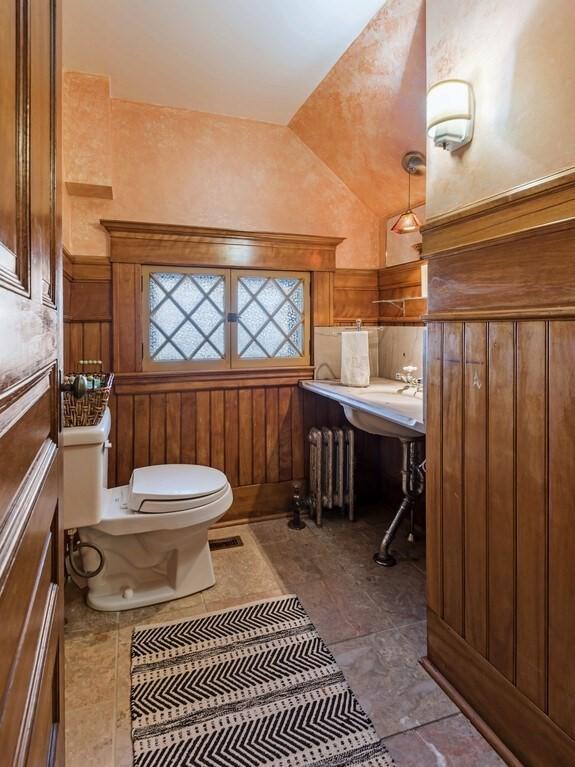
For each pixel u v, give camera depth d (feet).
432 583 5.16
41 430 2.08
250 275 9.04
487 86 4.10
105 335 8.14
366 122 7.54
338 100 7.49
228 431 9.05
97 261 7.97
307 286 9.48
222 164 8.60
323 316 9.51
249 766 4.08
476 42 4.19
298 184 9.16
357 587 6.90
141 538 6.55
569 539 3.53
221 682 5.03
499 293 4.08
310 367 9.52
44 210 2.24
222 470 9.04
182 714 4.62
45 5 2.32
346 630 5.89
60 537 2.87
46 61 2.35
